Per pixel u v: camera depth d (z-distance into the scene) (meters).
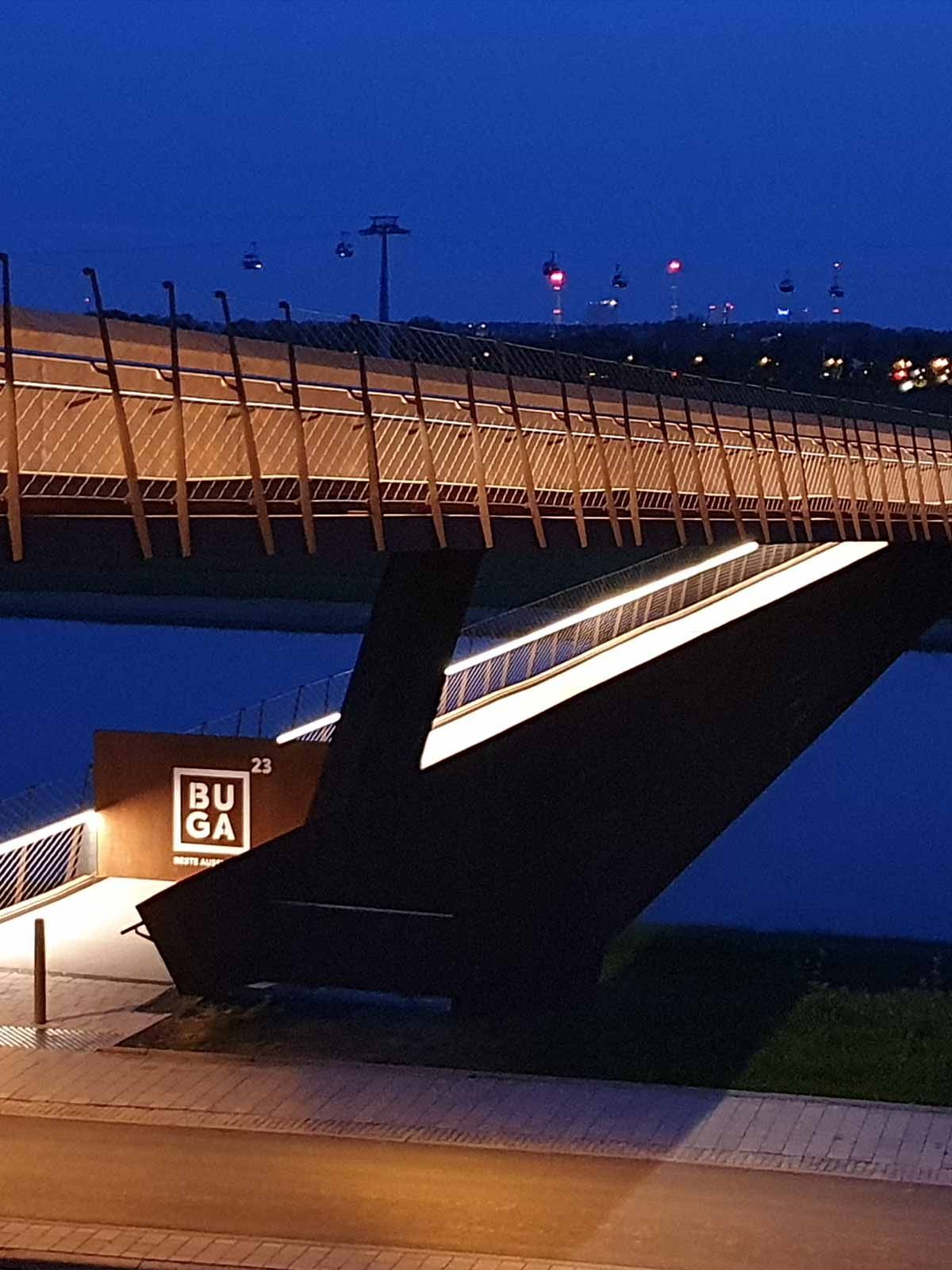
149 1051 18.67
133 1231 14.02
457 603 18.70
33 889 26.17
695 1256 13.62
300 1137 16.20
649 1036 19.62
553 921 20.67
